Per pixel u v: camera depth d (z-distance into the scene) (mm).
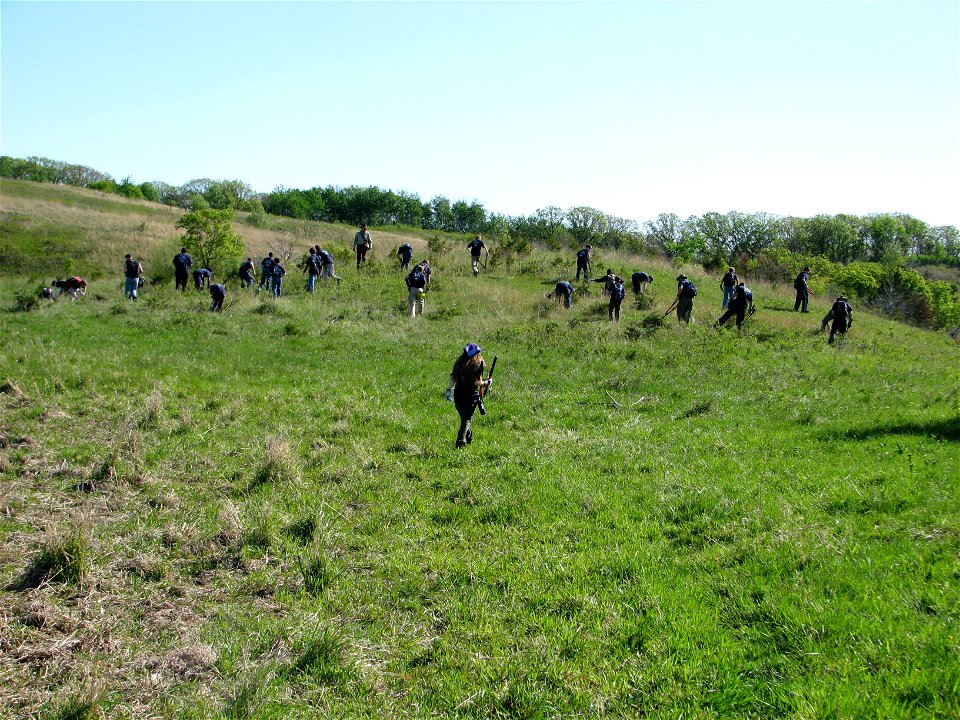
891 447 10008
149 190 83688
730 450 10078
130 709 4102
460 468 9109
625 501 7918
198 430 10016
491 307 24703
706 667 4699
